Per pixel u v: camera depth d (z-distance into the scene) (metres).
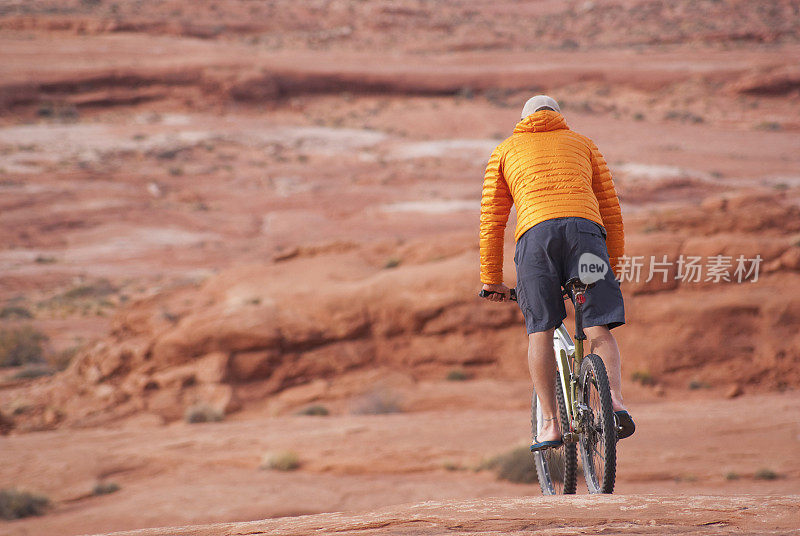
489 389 60.53
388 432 46.22
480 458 40.19
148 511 34.41
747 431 40.72
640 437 40.94
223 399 61.94
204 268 151.50
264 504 34.47
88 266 154.00
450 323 66.44
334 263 79.88
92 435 51.75
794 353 59.19
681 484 33.16
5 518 35.25
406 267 75.56
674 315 62.75
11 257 158.25
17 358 88.69
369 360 66.50
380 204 199.12
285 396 63.06
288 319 67.19
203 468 42.25
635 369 61.72
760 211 70.25
